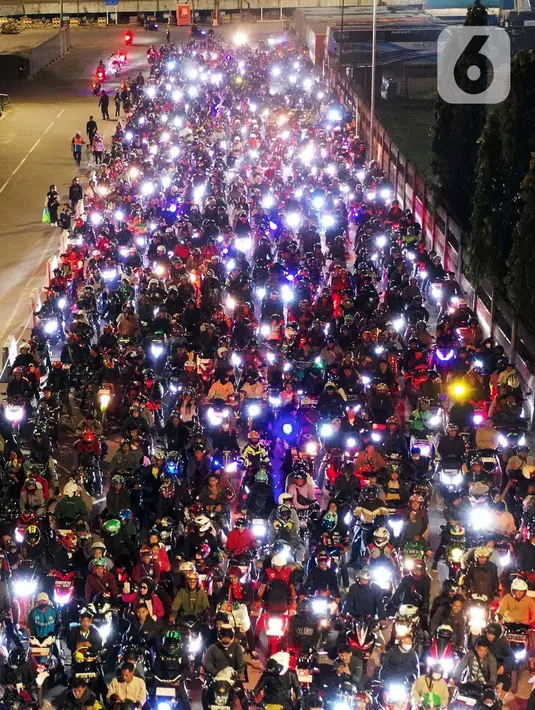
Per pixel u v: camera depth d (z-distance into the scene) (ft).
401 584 62.28
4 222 167.63
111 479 72.28
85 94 274.36
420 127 225.76
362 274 111.75
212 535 66.28
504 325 106.63
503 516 69.97
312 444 79.56
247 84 237.66
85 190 183.11
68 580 62.80
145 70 301.22
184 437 81.76
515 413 83.35
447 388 91.15
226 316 103.50
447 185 141.59
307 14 321.52
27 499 71.51
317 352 93.40
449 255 132.36
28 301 131.13
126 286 111.86
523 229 100.58
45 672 58.18
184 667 56.70
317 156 168.86
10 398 87.86
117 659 59.57
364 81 239.30
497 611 62.54
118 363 93.66
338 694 54.13
